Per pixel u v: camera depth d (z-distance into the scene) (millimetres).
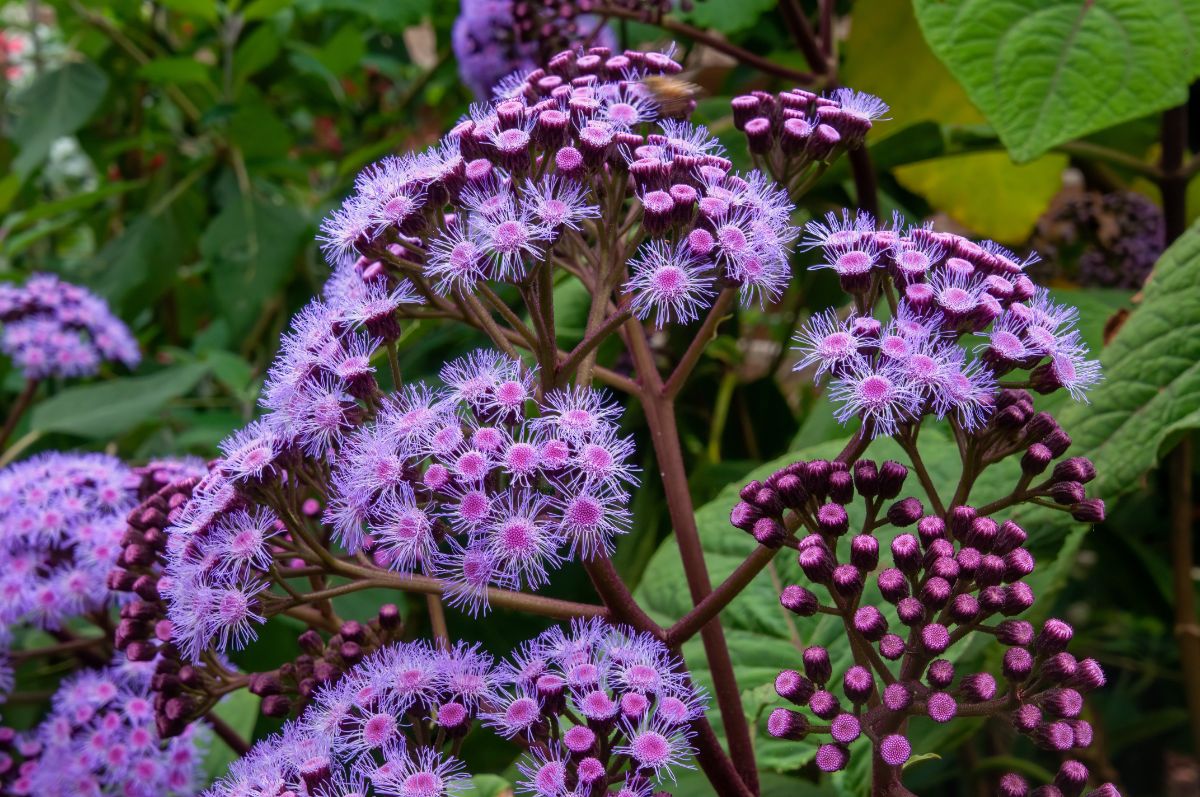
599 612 435
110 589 480
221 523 430
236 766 431
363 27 917
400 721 434
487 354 428
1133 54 483
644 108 463
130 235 824
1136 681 942
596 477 408
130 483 521
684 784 488
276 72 927
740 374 731
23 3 1039
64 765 511
